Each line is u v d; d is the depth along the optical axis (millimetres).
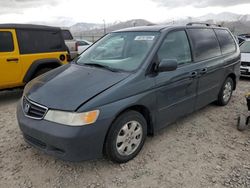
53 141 2850
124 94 3131
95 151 2961
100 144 2973
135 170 3234
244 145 3875
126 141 3295
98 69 3619
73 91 3070
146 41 3863
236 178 3066
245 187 2910
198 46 4484
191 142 3951
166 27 4125
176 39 4090
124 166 3314
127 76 3307
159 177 3100
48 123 2904
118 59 3820
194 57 4324
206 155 3580
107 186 2947
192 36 4422
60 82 3352
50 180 3061
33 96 3213
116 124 3104
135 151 3461
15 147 3822
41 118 2984
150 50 3650
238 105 5691
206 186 2932
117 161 3279
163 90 3635
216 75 4898
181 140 4012
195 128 4457
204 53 4609
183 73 3971
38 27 6488
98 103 2908
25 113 3188
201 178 3074
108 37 4531
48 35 6691
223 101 5477
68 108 2844
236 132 4324
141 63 3502
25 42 6203
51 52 6734
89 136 2844
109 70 3535
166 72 3707
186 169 3254
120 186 2947
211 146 3834
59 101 2957
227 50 5391
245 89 7328
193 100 4340
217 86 5055
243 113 5129
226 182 2996
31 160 3465
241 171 3205
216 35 5160
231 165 3338
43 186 2961
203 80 4496
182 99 4062
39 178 3098
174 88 3828
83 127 2801
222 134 4242
